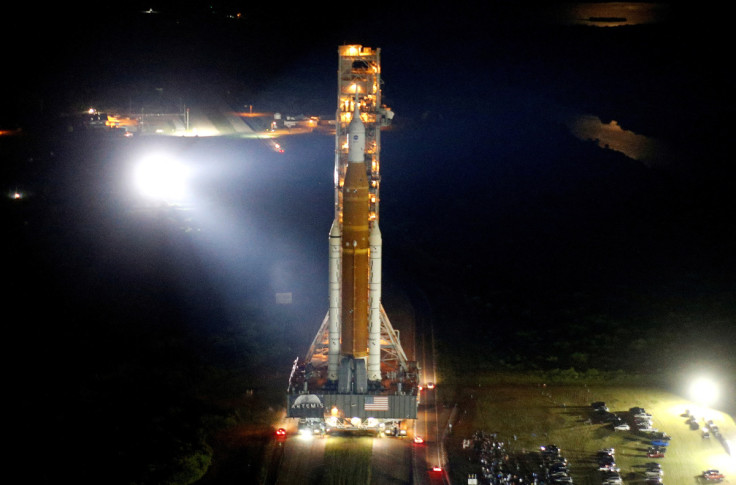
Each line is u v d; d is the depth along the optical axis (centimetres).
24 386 9575
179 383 9731
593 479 7519
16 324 11506
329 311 8756
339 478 7525
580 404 9231
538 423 8719
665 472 7644
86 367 10212
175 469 7562
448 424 8662
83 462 7738
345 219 8419
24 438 8238
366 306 8538
